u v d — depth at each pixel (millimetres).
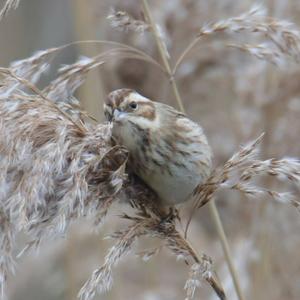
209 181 7543
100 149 7020
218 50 12438
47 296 15383
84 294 6648
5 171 6613
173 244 7344
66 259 11062
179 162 8445
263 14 8234
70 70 7715
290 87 11977
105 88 12477
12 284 15430
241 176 7492
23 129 6699
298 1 10984
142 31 8133
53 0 17297
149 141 8391
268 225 11969
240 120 12422
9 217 6656
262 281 11555
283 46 8297
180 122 8625
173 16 12383
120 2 12156
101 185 7160
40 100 6996
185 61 12562
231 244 12797
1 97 6902
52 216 6707
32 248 6648
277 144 12070
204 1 12367
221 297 7324
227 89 12805
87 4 10953
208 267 7023
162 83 12703
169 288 16797
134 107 8516
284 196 7492
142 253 7293
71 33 17125
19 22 17484
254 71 12148
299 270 12516
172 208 8039
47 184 6609
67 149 6785
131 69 12531
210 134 13156
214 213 8133
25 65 7480
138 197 7555
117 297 10438
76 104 7285
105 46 12516
